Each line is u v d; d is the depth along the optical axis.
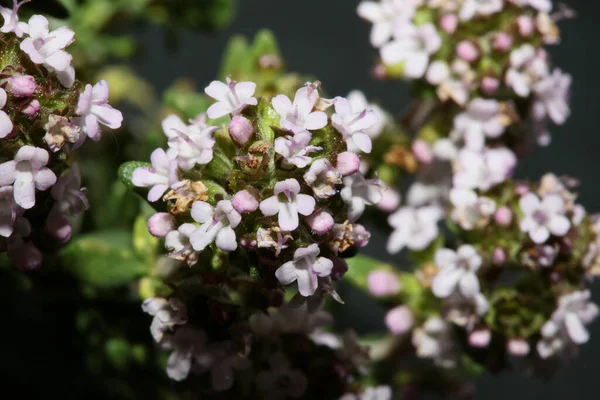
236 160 0.21
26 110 0.21
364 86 0.34
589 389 0.31
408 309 0.25
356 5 0.35
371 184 0.21
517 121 0.25
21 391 0.27
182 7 0.27
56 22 0.23
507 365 0.24
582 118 0.34
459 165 0.24
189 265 0.21
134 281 0.24
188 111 0.25
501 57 0.24
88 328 0.26
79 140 0.21
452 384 0.26
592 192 0.33
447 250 0.24
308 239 0.21
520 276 0.24
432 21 0.25
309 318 0.23
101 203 0.26
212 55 0.34
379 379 0.26
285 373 0.23
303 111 0.21
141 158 0.25
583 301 0.24
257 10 0.35
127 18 0.27
